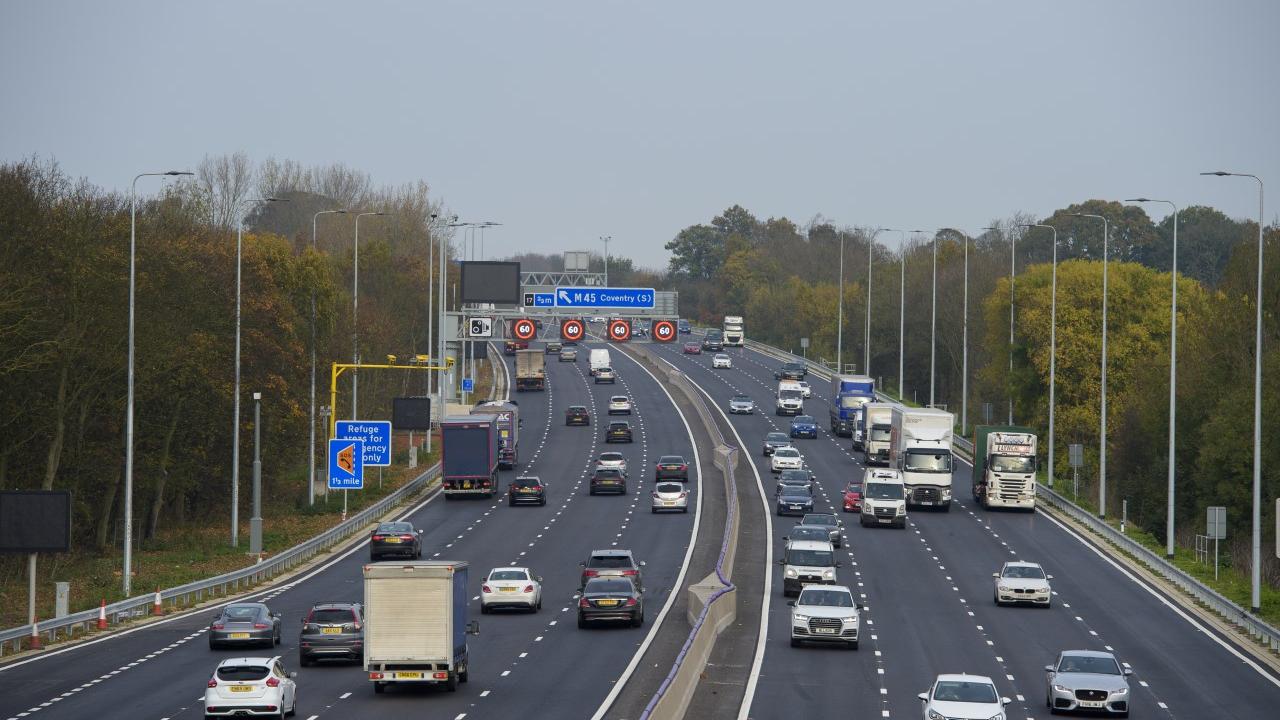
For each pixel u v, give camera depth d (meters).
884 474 182.75
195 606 128.88
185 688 87.69
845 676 95.62
